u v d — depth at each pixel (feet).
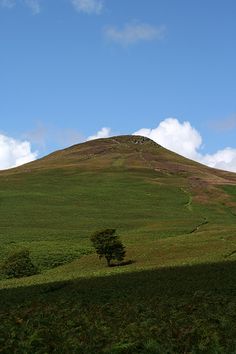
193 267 157.89
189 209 373.40
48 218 327.26
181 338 56.75
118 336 60.18
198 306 82.02
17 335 65.00
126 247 236.22
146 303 90.63
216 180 486.79
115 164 567.59
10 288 155.63
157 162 586.86
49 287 139.95
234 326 61.62
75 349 55.11
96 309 88.53
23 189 435.12
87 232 284.41
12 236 267.80
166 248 220.43
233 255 185.47
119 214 347.97
